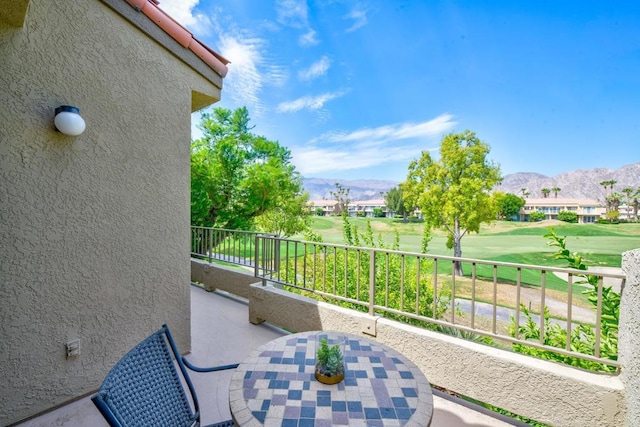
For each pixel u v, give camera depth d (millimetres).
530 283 12664
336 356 1515
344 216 5746
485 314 7992
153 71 2689
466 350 2221
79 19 2197
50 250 2127
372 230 5625
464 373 2230
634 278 1628
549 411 1909
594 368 2447
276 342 1927
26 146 1989
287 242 3568
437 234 14438
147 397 1370
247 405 1315
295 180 11430
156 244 2777
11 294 1968
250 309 3777
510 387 2045
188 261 3068
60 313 2193
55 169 2125
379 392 1419
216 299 4801
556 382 1888
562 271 1980
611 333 2486
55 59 2090
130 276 2592
